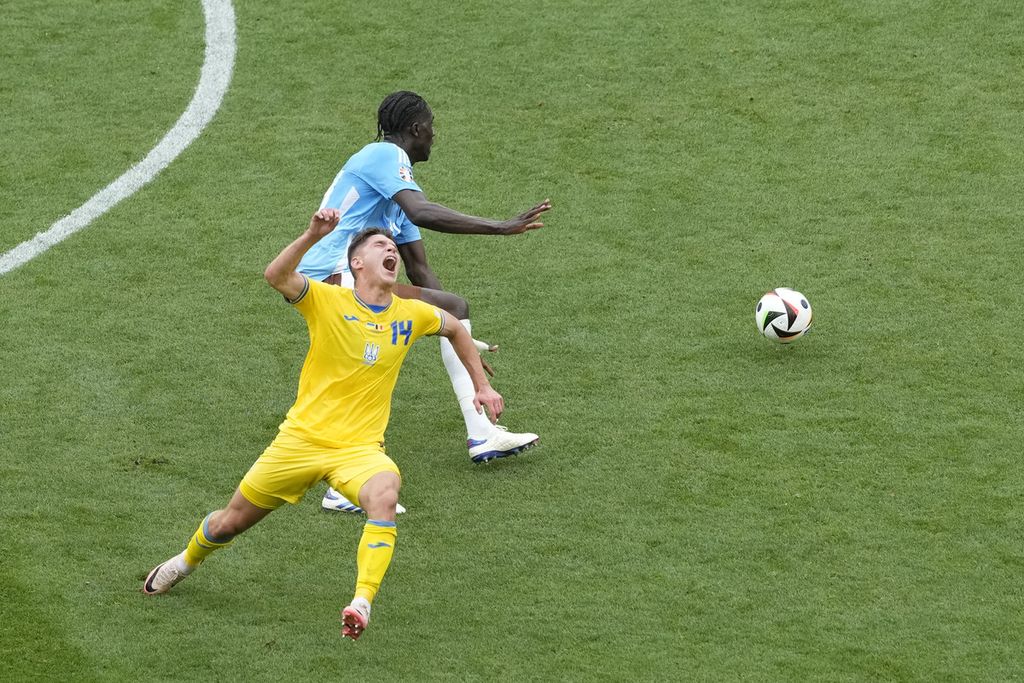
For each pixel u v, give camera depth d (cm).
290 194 3928
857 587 2458
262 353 3241
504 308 3434
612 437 2927
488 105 4362
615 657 2286
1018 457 2827
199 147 4159
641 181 4000
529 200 3912
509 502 2725
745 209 3862
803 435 2911
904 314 3378
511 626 2366
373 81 4488
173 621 2366
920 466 2802
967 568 2503
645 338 3297
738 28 4741
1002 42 4638
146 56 4628
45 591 2430
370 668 2264
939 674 2244
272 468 2303
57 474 2780
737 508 2684
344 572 2519
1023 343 3244
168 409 3017
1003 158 4078
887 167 4044
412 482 2802
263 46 4681
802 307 3172
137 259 3625
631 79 4484
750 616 2384
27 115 4306
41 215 3819
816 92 4409
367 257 2286
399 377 3191
